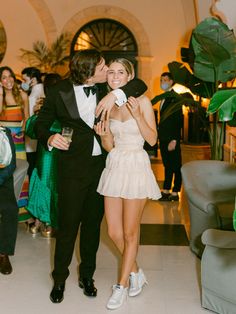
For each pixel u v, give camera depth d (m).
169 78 6.51
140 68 13.40
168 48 13.19
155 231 5.04
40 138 3.22
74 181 3.22
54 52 12.84
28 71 5.82
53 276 3.39
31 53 13.00
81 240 3.45
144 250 4.44
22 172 4.11
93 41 13.57
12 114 4.82
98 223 3.40
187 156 10.73
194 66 5.23
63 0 13.14
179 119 6.33
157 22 13.11
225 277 3.07
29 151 5.27
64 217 3.27
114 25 13.43
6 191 3.84
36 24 13.19
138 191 3.13
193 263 4.13
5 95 4.79
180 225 5.27
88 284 3.46
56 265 3.35
